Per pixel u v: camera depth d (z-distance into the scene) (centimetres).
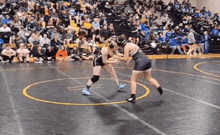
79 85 735
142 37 1625
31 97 604
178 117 481
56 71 975
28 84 743
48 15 1561
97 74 621
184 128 429
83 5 1794
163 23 1920
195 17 2173
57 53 1291
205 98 616
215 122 459
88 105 547
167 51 1658
